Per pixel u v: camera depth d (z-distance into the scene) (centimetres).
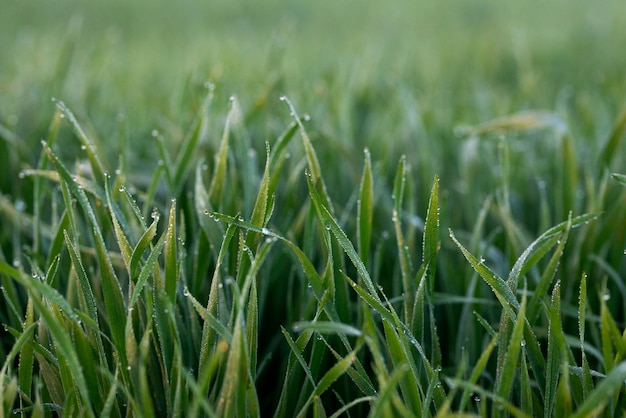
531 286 49
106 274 38
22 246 54
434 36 159
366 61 95
